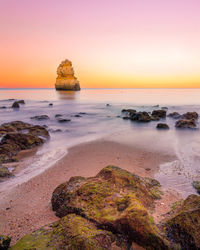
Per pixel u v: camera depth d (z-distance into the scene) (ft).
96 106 185.47
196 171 34.65
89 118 112.88
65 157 42.78
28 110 151.43
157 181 29.68
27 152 46.65
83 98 296.51
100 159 41.09
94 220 17.26
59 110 153.89
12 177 32.19
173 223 16.35
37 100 250.37
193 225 15.72
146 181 27.84
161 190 27.17
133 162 39.22
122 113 135.54
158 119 100.99
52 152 46.75
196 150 47.91
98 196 20.24
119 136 64.69
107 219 16.90
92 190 21.18
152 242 15.17
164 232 15.93
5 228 19.33
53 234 15.83
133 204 17.81
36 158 42.29
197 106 174.40
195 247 14.69
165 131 72.74
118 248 15.12
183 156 43.14
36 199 25.13
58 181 30.60
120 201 19.26
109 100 260.21
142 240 15.49
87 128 81.56
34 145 51.39
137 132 71.46
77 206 19.51
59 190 23.58
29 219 20.75
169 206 22.58
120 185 22.34
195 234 15.20
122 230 16.15
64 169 35.65
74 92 394.11
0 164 35.94
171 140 58.44
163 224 16.87
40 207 23.17
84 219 17.71
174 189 27.71
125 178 23.53
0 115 123.34
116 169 25.72
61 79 397.60
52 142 56.85
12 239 17.67
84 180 24.56
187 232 15.42
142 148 49.55
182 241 15.15
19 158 42.29
